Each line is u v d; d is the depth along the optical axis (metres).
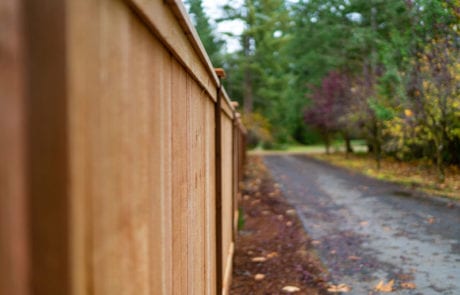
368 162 17.55
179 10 1.31
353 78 18.39
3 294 0.48
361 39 17.95
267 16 30.78
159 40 1.22
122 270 0.84
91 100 0.66
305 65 25.69
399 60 10.89
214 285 3.00
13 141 0.49
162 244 1.24
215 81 2.79
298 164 18.88
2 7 0.48
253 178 13.28
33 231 0.53
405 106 10.24
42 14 0.53
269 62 30.95
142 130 1.01
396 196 8.87
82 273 0.61
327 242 5.48
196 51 1.89
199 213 2.14
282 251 5.16
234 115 5.91
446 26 8.90
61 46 0.54
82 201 0.61
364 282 3.96
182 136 1.62
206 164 2.50
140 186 0.99
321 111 23.48
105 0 0.75
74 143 0.58
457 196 8.35
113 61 0.79
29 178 0.52
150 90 1.11
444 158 12.98
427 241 5.32
